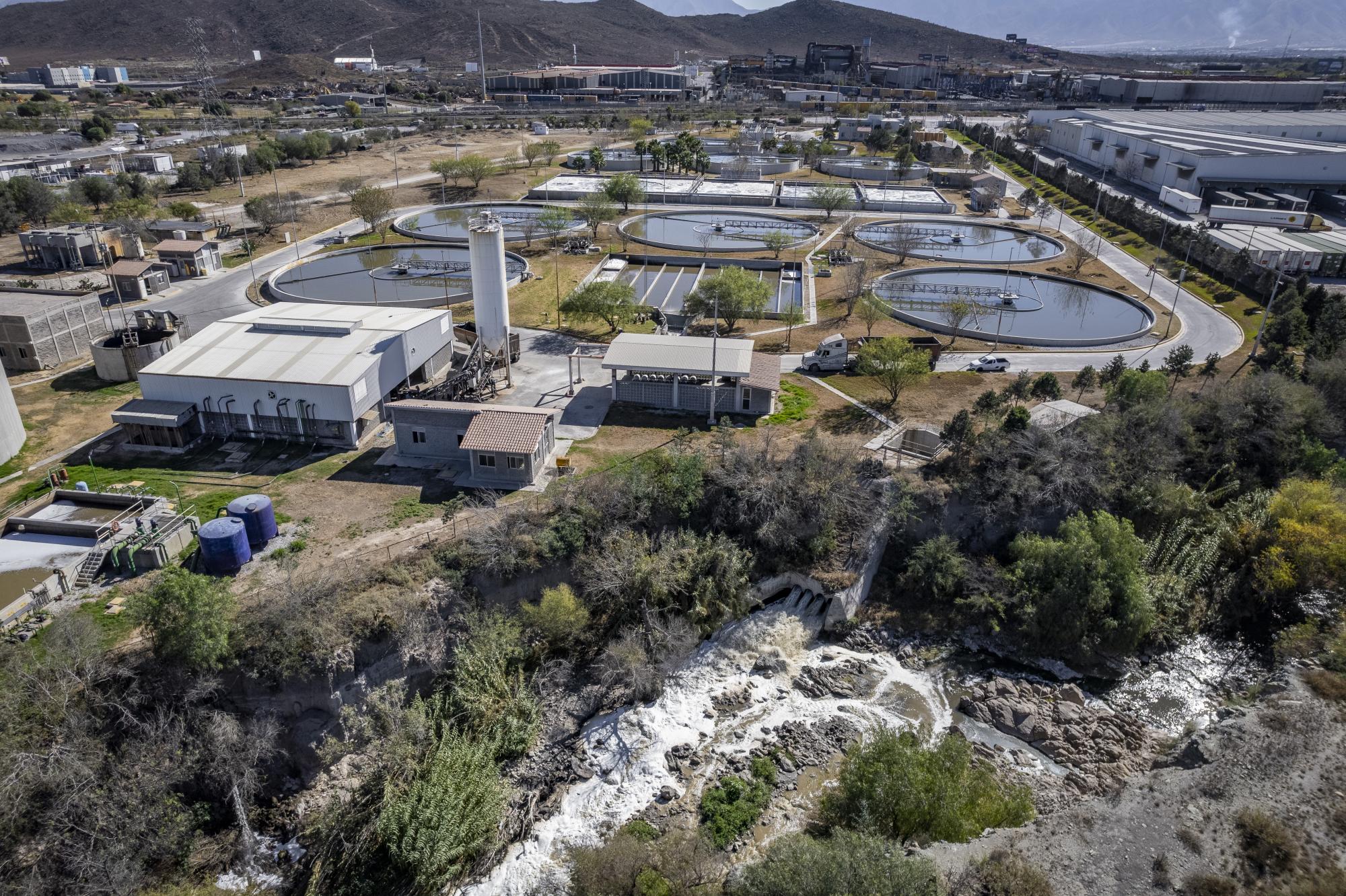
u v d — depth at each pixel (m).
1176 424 60.12
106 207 129.12
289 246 116.56
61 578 44.56
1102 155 186.50
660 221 139.00
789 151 189.50
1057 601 49.00
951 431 57.16
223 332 66.50
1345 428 64.56
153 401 60.53
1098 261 116.19
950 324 87.12
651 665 45.84
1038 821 36.75
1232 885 33.25
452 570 45.75
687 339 70.44
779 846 32.72
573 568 48.56
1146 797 38.09
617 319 81.19
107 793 34.75
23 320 71.00
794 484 53.59
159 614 37.94
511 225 130.75
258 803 38.44
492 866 36.12
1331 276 106.19
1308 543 51.09
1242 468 60.84
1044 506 54.56
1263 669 48.84
